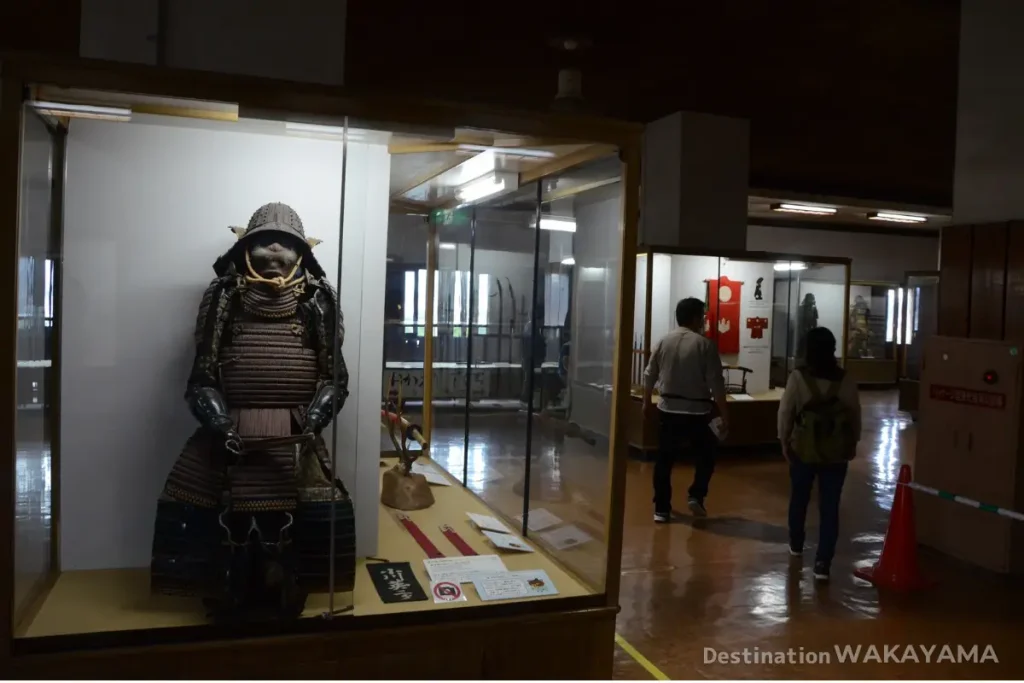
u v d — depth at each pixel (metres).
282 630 2.32
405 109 2.33
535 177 3.18
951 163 11.74
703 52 7.18
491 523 3.42
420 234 4.51
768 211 13.80
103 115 2.31
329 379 2.51
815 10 6.10
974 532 5.17
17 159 1.99
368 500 2.90
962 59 5.59
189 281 2.69
